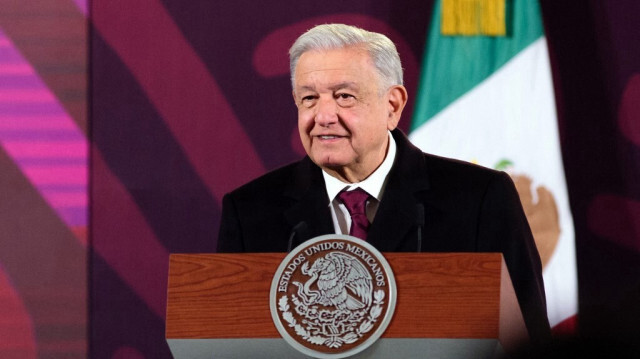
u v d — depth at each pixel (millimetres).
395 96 9336
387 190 9398
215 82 15641
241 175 15625
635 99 15383
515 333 7273
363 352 6703
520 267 9508
